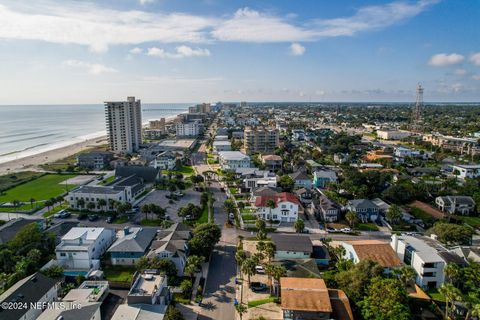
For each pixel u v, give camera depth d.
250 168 173.00
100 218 110.62
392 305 54.62
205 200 120.06
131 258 78.69
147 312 53.72
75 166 189.00
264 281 72.44
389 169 170.62
